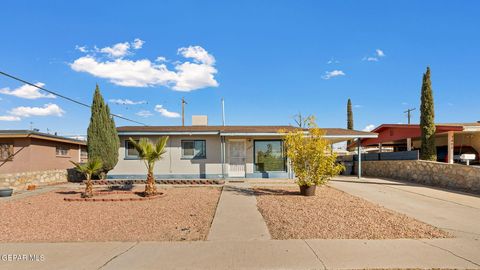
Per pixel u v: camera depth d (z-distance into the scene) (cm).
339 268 497
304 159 1180
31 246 609
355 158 2430
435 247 595
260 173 1816
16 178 1446
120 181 1609
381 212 892
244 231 705
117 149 1672
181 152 1798
